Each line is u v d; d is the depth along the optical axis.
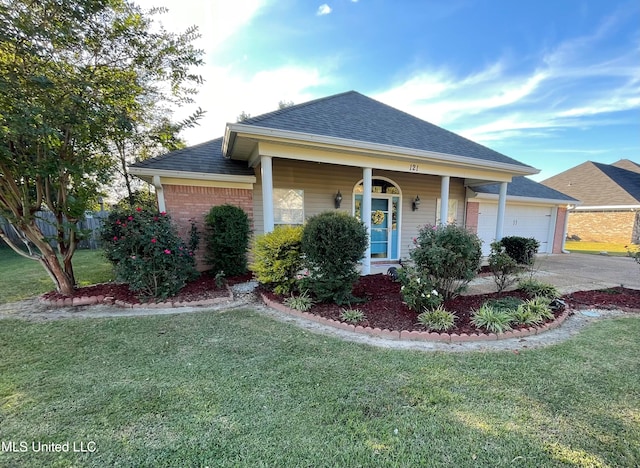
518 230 12.59
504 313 4.27
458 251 4.66
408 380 2.81
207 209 7.30
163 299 5.27
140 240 5.18
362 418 2.27
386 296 5.40
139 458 1.88
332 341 3.71
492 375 2.92
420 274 4.68
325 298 4.97
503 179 8.80
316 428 2.16
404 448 1.99
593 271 8.77
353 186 9.23
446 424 2.22
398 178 10.01
